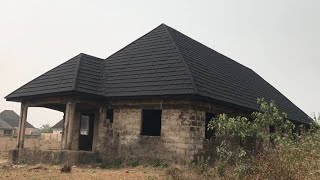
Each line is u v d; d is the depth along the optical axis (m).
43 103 18.89
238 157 11.02
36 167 14.66
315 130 14.16
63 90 17.25
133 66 19.12
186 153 15.44
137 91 17.02
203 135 16.14
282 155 10.02
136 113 17.17
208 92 16.22
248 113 19.45
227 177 10.58
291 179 9.32
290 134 11.45
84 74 18.64
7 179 11.62
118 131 17.53
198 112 16.00
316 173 8.92
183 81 16.19
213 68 20.62
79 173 13.21
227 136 13.34
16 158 18.88
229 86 19.72
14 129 72.62
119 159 17.14
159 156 16.14
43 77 20.23
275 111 11.41
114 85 18.30
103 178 12.06
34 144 34.88
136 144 16.89
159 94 16.09
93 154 17.41
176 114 16.03
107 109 18.20
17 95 19.86
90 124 20.70
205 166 12.40
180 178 11.27
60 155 16.45
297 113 28.52
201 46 23.59
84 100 17.61
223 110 17.62
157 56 18.94
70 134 17.12
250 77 27.12
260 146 11.53
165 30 21.00
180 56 17.98
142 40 21.14
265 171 9.67
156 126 19.47
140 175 12.73
